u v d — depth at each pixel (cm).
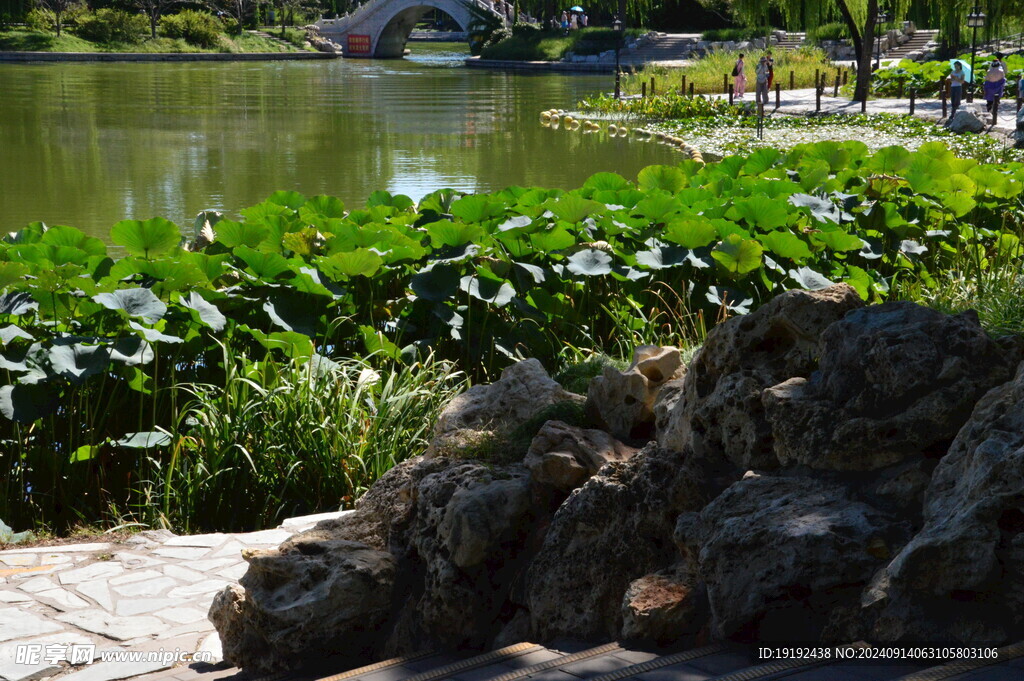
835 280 811
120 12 6269
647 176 980
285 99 3362
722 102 3095
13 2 6044
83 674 343
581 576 302
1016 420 241
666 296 798
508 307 752
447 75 4744
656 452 312
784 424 283
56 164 1891
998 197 984
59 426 599
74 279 599
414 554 343
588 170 1920
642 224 805
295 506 568
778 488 274
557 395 393
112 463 599
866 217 902
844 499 263
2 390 565
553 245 752
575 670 248
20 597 409
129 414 612
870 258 865
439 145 2255
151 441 569
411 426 610
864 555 244
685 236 765
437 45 8119
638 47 5253
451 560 318
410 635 326
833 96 3347
